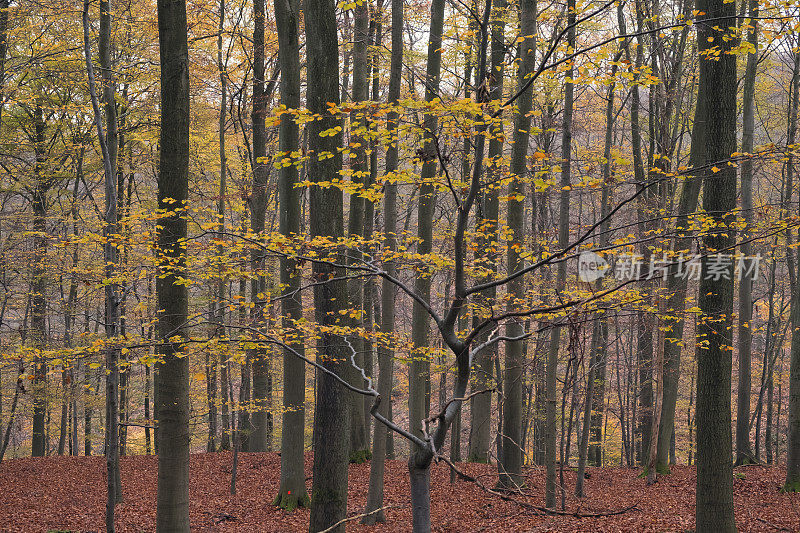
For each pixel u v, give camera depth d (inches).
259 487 557.9
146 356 282.8
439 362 536.1
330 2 296.4
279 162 216.1
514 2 511.2
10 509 493.4
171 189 306.8
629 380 872.3
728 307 309.6
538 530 385.4
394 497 505.4
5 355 264.2
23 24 538.9
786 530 378.6
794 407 474.9
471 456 600.7
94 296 605.0
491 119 167.0
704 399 319.0
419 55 613.6
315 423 312.7
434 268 374.9
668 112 436.1
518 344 440.1
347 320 311.1
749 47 254.7
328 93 299.1
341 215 310.7
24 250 553.0
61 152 681.6
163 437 306.5
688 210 498.6
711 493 316.2
